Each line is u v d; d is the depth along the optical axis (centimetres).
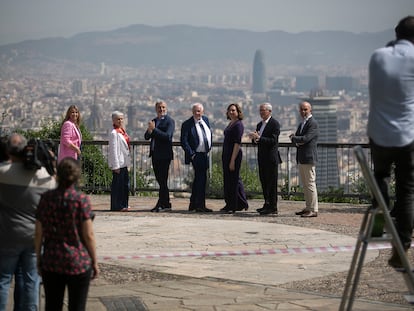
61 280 739
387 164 759
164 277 1116
